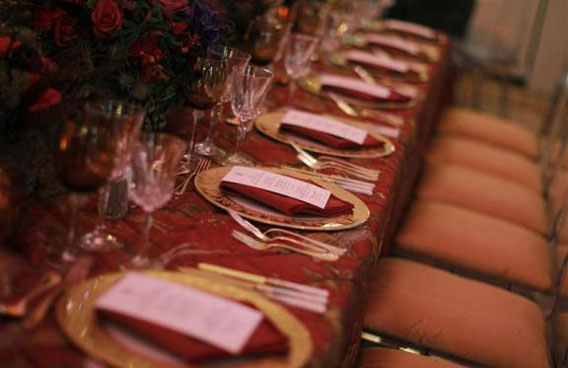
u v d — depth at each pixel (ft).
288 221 4.68
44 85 3.97
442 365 5.67
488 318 6.35
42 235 4.01
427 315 6.24
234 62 5.32
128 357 3.08
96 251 3.92
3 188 3.81
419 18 18.45
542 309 7.68
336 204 4.90
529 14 22.90
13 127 3.99
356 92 8.23
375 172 6.02
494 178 10.03
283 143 6.27
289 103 7.66
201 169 5.33
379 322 6.15
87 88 4.76
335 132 6.49
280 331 3.37
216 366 3.10
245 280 3.89
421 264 7.16
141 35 5.03
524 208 9.21
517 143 12.40
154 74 5.05
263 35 6.79
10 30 4.96
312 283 4.00
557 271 7.74
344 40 11.36
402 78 9.87
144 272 3.70
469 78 24.17
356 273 4.24
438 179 9.57
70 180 3.73
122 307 3.24
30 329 3.21
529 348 6.09
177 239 4.24
